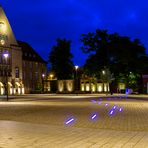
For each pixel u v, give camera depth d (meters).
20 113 22.58
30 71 114.62
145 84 90.06
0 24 93.69
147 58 86.88
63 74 114.62
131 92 89.69
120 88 95.75
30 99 51.78
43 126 14.75
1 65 93.50
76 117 19.31
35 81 117.19
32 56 118.00
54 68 115.12
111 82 85.75
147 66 86.56
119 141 10.73
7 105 33.69
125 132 12.94
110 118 18.69
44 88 112.62
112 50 83.25
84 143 10.33
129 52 83.38
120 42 84.81
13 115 20.91
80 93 92.88
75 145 9.98
